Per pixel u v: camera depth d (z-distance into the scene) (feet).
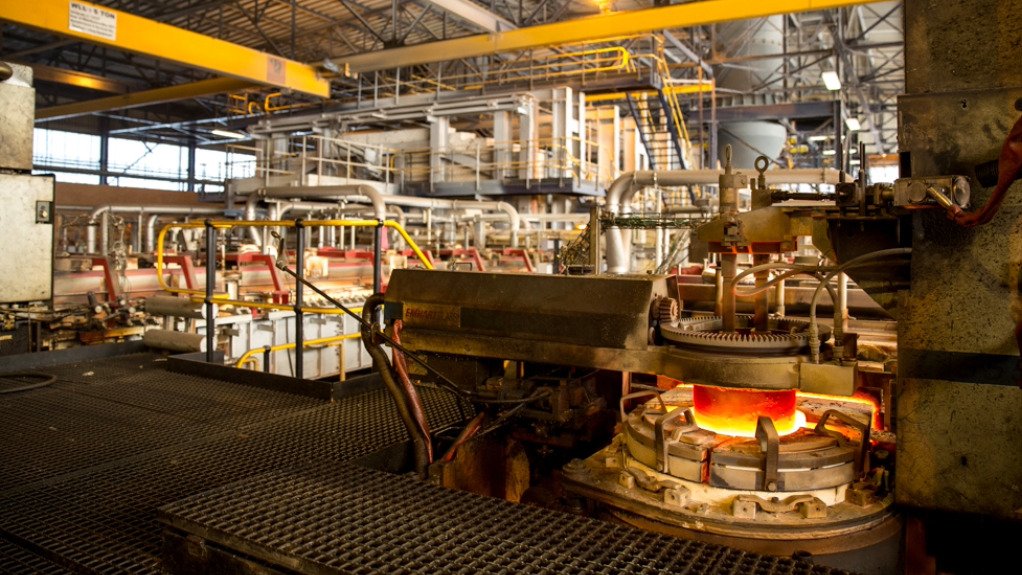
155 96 67.36
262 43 83.30
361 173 71.26
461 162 67.15
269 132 74.95
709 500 7.03
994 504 6.02
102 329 24.89
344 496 7.04
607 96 67.10
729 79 70.44
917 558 6.94
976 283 5.93
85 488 8.57
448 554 5.78
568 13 74.43
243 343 27.17
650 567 5.55
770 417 7.48
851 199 6.65
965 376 6.04
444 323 9.18
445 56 51.65
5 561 6.84
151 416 11.89
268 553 5.90
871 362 10.46
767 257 7.97
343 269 38.52
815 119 75.46
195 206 58.85
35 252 14.56
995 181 5.67
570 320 8.18
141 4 69.56
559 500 8.39
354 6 69.77
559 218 57.11
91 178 117.39
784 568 5.57
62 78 76.23
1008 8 5.70
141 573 6.56
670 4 43.06
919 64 6.11
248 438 10.57
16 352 23.13
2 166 14.17
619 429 9.41
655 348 7.66
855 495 6.96
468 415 11.52
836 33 63.98
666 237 32.89
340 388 13.32
